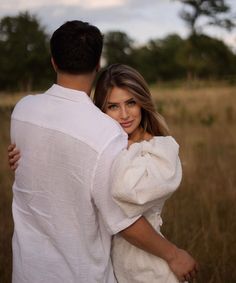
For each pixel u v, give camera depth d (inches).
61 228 65.2
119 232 66.6
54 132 64.6
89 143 62.4
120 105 77.9
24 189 68.6
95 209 64.8
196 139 297.4
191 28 1422.2
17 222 70.2
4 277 125.7
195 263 69.4
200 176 208.7
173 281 69.9
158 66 2226.9
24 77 673.6
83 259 65.0
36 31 536.1
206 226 150.5
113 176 62.3
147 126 82.0
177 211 161.0
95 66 68.3
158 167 65.2
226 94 627.2
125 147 64.4
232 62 1460.4
